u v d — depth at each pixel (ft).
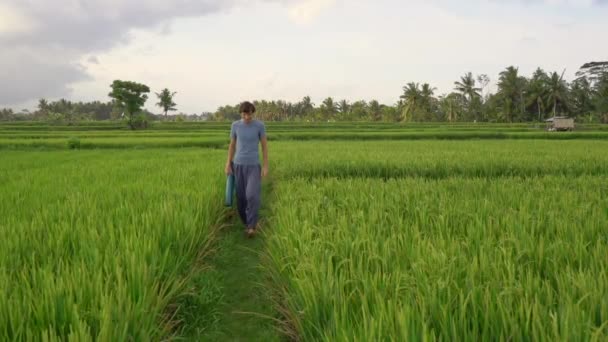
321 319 9.03
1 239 13.10
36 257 12.14
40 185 27.22
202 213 18.49
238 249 18.11
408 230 13.85
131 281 10.28
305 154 51.65
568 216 14.99
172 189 23.54
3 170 37.81
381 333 7.29
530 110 258.78
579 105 266.98
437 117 313.12
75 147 86.84
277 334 10.73
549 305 8.03
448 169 35.01
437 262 10.19
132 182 27.37
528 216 14.39
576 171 33.86
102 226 14.60
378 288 9.37
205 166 37.68
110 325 7.82
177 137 111.75
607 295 7.91
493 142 88.99
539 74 268.21
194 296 11.90
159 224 14.82
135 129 199.52
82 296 9.18
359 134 122.72
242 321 11.56
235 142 21.03
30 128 196.85
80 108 517.14
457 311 7.88
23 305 8.61
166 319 10.96
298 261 11.84
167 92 279.69
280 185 27.73
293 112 414.62
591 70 286.05
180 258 13.33
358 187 23.22
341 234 13.19
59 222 15.20
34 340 7.61
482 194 21.35
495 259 10.32
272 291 12.65
